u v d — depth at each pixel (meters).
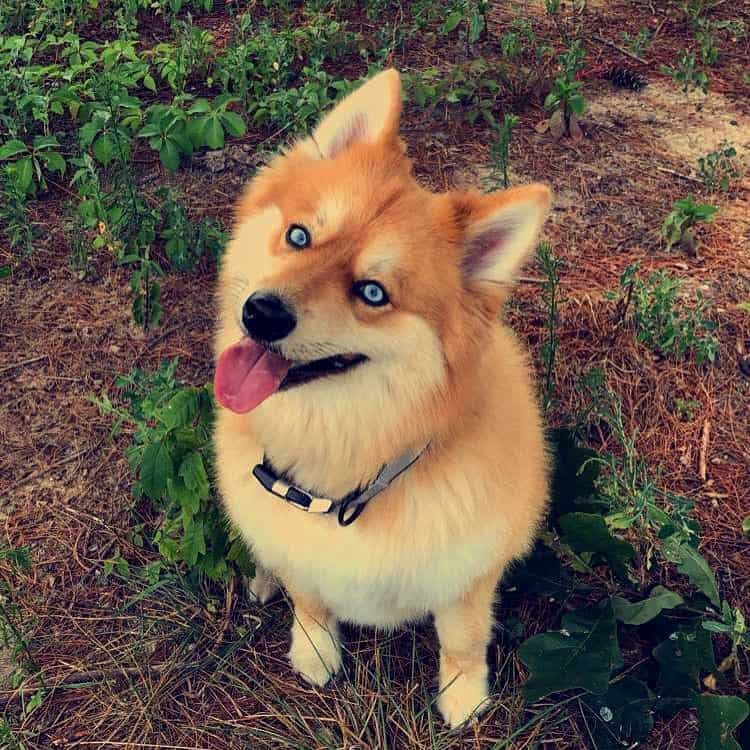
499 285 0.55
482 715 0.68
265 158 1.11
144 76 1.17
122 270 1.00
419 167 1.12
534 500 0.64
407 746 0.66
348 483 0.57
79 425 0.85
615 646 0.65
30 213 1.05
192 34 1.27
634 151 1.19
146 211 0.99
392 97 0.59
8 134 1.12
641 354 0.92
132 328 0.94
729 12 1.53
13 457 0.83
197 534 0.70
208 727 0.66
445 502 0.57
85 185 1.00
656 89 1.32
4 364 0.90
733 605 0.73
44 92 1.15
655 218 1.08
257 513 0.60
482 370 0.58
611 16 1.50
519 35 1.38
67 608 0.73
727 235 1.06
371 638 0.73
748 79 1.34
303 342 0.52
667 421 0.87
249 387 0.54
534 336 0.94
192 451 0.67
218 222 1.04
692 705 0.66
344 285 0.53
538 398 0.86
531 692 0.64
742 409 0.88
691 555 0.69
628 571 0.72
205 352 0.92
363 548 0.58
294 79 1.26
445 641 0.67
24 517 0.78
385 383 0.54
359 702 0.68
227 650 0.71
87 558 0.76
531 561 0.73
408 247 0.53
